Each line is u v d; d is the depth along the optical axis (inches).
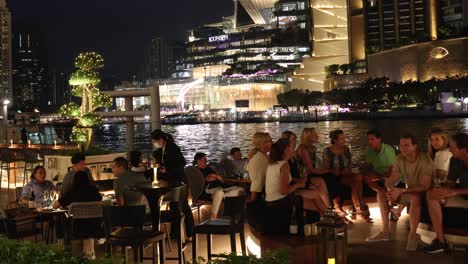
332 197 427.8
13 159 720.3
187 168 451.8
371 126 4886.8
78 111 765.9
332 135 440.1
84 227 339.3
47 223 402.0
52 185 431.5
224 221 335.6
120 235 294.7
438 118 5472.4
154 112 766.5
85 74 751.1
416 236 365.7
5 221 349.7
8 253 226.1
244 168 499.2
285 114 7347.4
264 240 321.4
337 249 272.1
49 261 214.5
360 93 6299.2
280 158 339.9
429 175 353.1
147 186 356.5
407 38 7190.0
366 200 470.6
